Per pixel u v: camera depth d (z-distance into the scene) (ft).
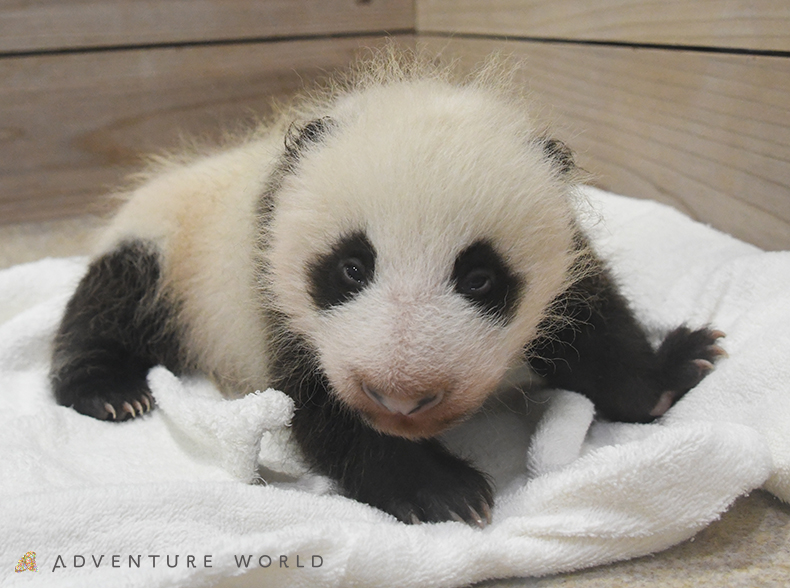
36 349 1.58
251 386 1.35
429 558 0.98
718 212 1.66
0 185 2.52
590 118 1.96
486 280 1.05
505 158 1.07
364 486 1.16
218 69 2.59
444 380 0.99
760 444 1.07
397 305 1.00
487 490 1.12
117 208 1.82
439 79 1.31
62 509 1.00
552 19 1.99
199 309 1.46
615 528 1.01
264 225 1.22
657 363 1.34
